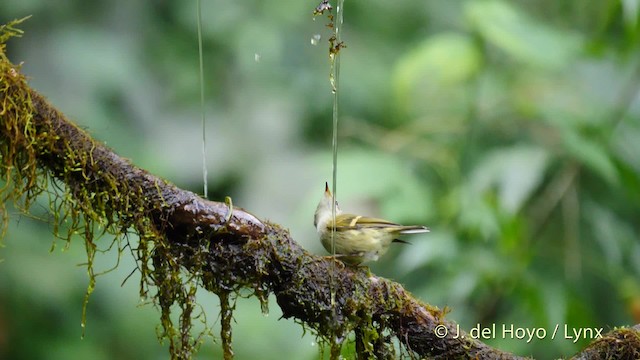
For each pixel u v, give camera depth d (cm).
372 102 1229
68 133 585
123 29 1175
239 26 1220
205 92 1204
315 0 1259
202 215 591
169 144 1159
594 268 1020
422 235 955
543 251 1018
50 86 1095
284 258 598
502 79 1095
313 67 1236
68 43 1111
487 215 936
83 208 592
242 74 1219
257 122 1201
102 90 1119
